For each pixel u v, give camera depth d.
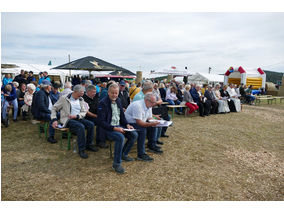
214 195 2.76
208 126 6.86
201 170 3.50
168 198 2.67
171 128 6.40
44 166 3.46
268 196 2.78
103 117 3.35
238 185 3.04
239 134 5.98
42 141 4.70
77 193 2.72
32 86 6.49
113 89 3.33
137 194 2.73
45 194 2.68
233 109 10.34
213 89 10.02
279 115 9.87
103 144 4.49
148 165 3.62
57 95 5.59
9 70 15.69
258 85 18.53
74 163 3.62
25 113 6.64
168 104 8.58
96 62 11.20
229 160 3.97
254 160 4.02
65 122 3.98
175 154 4.20
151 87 4.10
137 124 3.63
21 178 3.05
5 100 5.82
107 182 3.01
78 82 13.69
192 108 8.12
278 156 4.29
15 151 4.06
